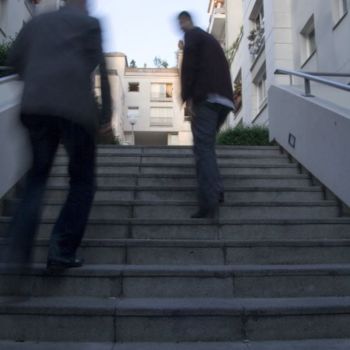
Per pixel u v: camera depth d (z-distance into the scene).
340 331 3.12
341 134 4.85
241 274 3.49
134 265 3.79
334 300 3.31
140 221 4.29
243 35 20.41
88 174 3.47
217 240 3.98
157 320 3.08
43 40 3.33
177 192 5.14
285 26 14.66
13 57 3.43
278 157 6.64
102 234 4.26
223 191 4.70
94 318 3.08
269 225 4.31
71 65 3.25
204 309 3.09
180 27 4.95
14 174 4.95
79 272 3.46
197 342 3.05
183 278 3.48
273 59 14.62
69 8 3.50
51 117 3.16
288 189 5.22
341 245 3.94
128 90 44.91
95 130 3.31
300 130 6.15
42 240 3.87
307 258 3.91
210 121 4.60
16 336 3.07
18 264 3.01
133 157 6.44
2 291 3.46
